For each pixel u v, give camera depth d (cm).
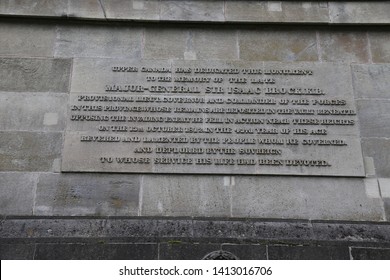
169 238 596
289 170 650
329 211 634
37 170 644
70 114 671
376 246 597
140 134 662
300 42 738
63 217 616
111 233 599
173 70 706
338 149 664
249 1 752
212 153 655
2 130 662
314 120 677
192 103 684
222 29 744
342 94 697
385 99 700
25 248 583
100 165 645
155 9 739
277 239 599
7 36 721
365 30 750
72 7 730
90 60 710
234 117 677
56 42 723
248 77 705
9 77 695
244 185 645
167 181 644
